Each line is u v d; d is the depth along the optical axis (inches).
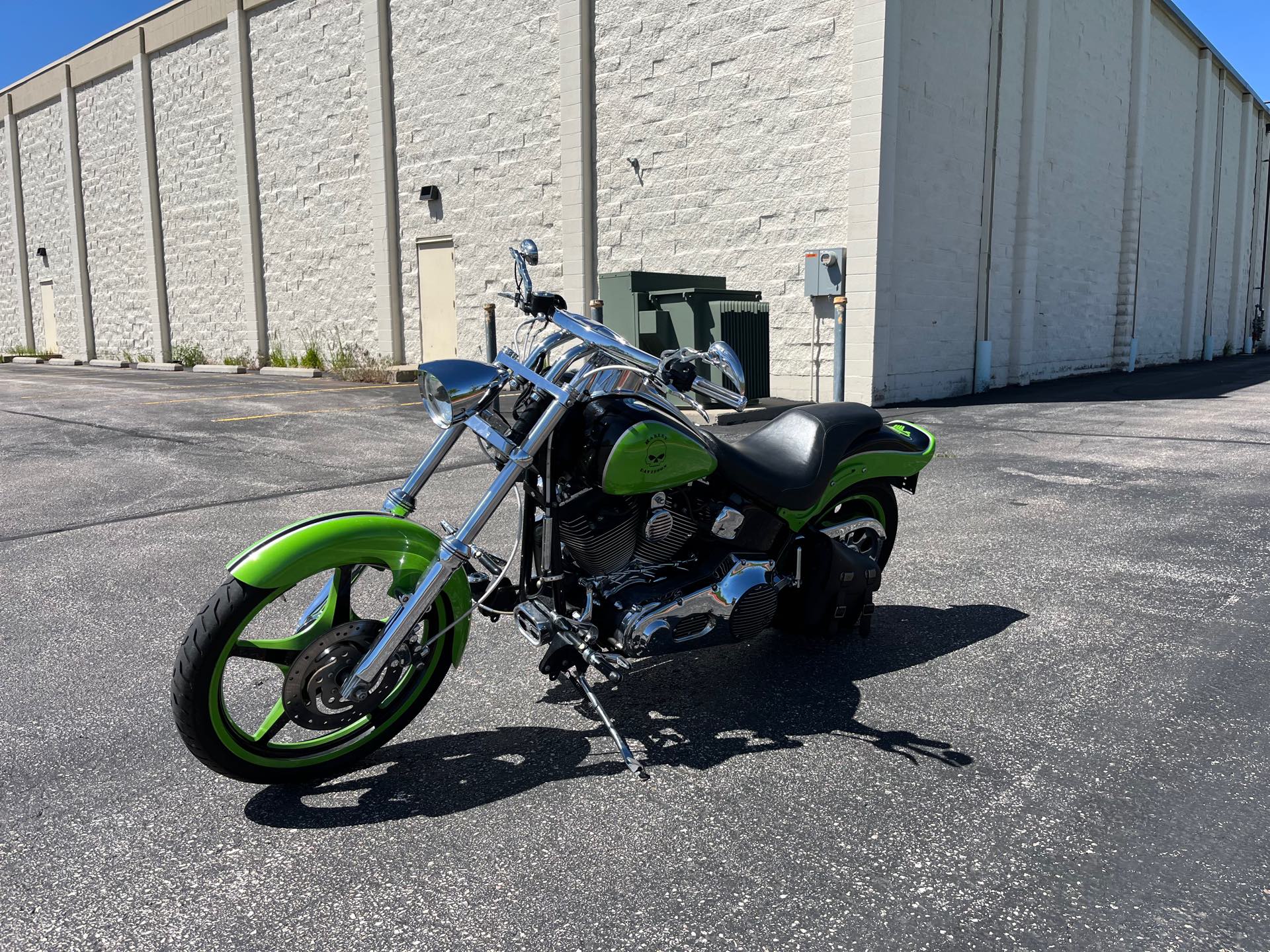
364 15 689.6
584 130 576.7
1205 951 82.3
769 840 100.1
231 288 834.8
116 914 88.2
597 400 119.0
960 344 572.1
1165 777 112.6
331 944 83.8
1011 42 586.2
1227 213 1168.2
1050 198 672.4
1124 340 836.0
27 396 546.3
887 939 84.1
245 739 108.5
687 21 529.0
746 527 135.9
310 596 183.8
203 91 823.1
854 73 468.1
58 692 139.8
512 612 124.5
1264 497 259.9
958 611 173.5
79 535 226.8
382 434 382.3
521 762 118.7
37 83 1018.1
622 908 88.7
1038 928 85.5
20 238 1100.5
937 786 111.2
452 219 667.4
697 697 138.3
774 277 513.3
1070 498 263.1
